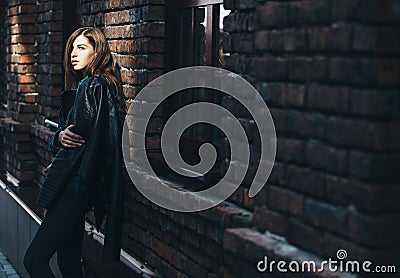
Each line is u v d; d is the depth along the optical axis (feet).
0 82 31.12
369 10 8.25
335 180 8.95
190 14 15.48
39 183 24.88
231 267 10.81
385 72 8.27
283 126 9.95
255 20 11.18
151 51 15.89
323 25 9.03
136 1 16.26
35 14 25.22
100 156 15.26
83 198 15.10
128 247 17.10
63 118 16.03
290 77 9.71
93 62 16.11
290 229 9.85
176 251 14.48
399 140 8.45
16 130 25.18
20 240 21.65
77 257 16.55
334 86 8.89
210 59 14.64
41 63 24.47
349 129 8.66
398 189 8.52
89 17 19.25
